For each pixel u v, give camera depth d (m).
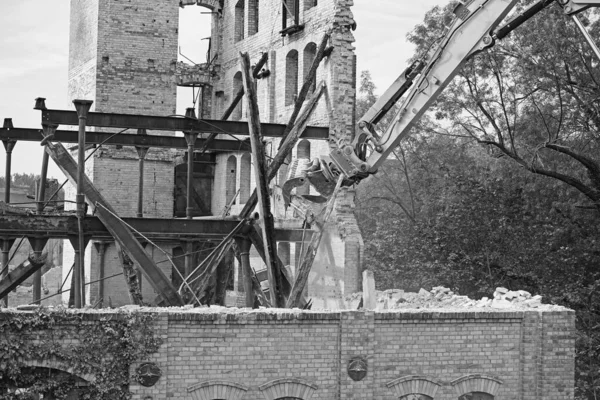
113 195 38.88
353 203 31.52
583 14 31.70
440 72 22.95
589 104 32.19
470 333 20.72
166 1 39.81
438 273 35.38
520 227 34.81
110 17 39.00
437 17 37.38
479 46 22.73
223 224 27.31
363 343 19.77
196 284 30.83
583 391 29.72
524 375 20.97
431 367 20.41
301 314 19.36
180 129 29.00
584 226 34.34
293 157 34.12
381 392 20.02
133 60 39.25
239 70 39.47
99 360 18.06
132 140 33.72
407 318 20.20
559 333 21.17
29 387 17.81
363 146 24.12
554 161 34.81
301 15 34.34
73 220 26.00
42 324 17.80
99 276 37.34
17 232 25.61
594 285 31.44
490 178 36.38
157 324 18.39
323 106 32.09
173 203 40.47
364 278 25.62
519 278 33.81
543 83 32.94
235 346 18.98
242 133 29.75
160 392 18.34
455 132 40.53
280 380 19.25
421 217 43.75
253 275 30.12
